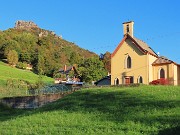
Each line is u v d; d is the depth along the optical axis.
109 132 24.48
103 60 124.06
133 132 23.83
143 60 63.59
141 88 42.53
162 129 23.81
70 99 41.69
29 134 26.36
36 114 35.31
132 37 65.44
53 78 127.88
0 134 27.16
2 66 135.75
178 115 26.89
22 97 54.03
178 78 62.84
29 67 152.88
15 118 35.28
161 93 37.22
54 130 26.89
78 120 29.88
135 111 30.16
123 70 65.88
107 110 32.22
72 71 125.56
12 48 159.50
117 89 44.16
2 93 74.00
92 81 91.75
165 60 62.91
